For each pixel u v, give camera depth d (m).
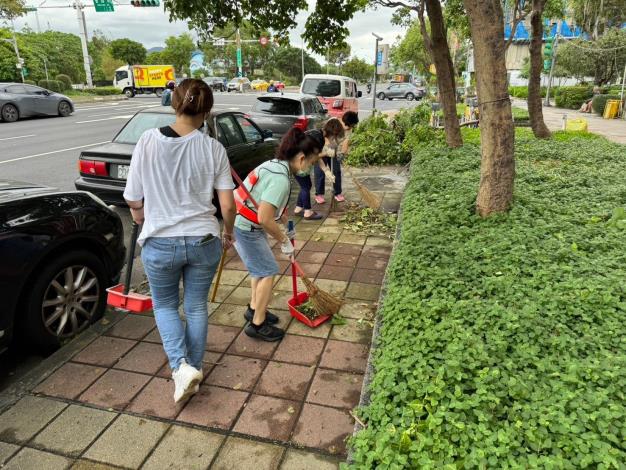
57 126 17.62
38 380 3.25
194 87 2.68
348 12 7.90
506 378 2.53
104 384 3.21
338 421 2.85
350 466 2.23
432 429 2.23
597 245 4.25
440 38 9.41
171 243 2.74
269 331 3.70
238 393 3.10
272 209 3.23
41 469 2.54
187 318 3.04
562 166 7.66
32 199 3.51
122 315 4.07
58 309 3.67
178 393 2.84
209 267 2.90
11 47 39.22
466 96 27.16
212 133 6.55
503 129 4.91
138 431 2.79
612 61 27.31
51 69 55.69
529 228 4.61
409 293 3.54
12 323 3.22
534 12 10.77
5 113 18.67
